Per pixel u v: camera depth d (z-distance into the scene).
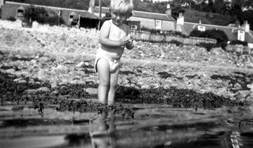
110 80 3.77
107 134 1.73
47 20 52.22
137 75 16.05
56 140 1.52
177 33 56.38
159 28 70.94
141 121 2.28
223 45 56.41
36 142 1.45
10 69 12.69
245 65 48.53
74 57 28.73
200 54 48.16
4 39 36.91
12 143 1.41
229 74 24.53
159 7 99.06
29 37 38.50
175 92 6.84
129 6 3.66
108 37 3.75
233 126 2.36
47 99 3.70
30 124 1.92
